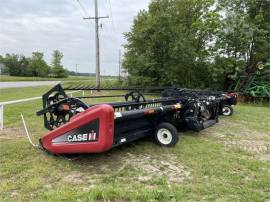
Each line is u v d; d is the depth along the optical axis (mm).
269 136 7535
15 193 3662
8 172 4328
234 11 24859
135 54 27781
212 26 25016
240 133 7848
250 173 4590
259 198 3627
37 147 5609
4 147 5660
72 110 5047
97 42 25703
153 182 4094
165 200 3496
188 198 3602
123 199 3539
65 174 4344
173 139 5953
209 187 3941
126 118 4996
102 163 4891
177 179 4258
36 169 4488
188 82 25781
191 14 28172
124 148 5852
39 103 13656
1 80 54938
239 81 23766
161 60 26312
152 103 6602
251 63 24312
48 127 5422
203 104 7312
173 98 7301
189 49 24672
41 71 97562
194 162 5043
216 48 24562
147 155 5426
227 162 5086
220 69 23594
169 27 25344
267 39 23922
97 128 4383
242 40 23094
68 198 3490
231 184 4086
